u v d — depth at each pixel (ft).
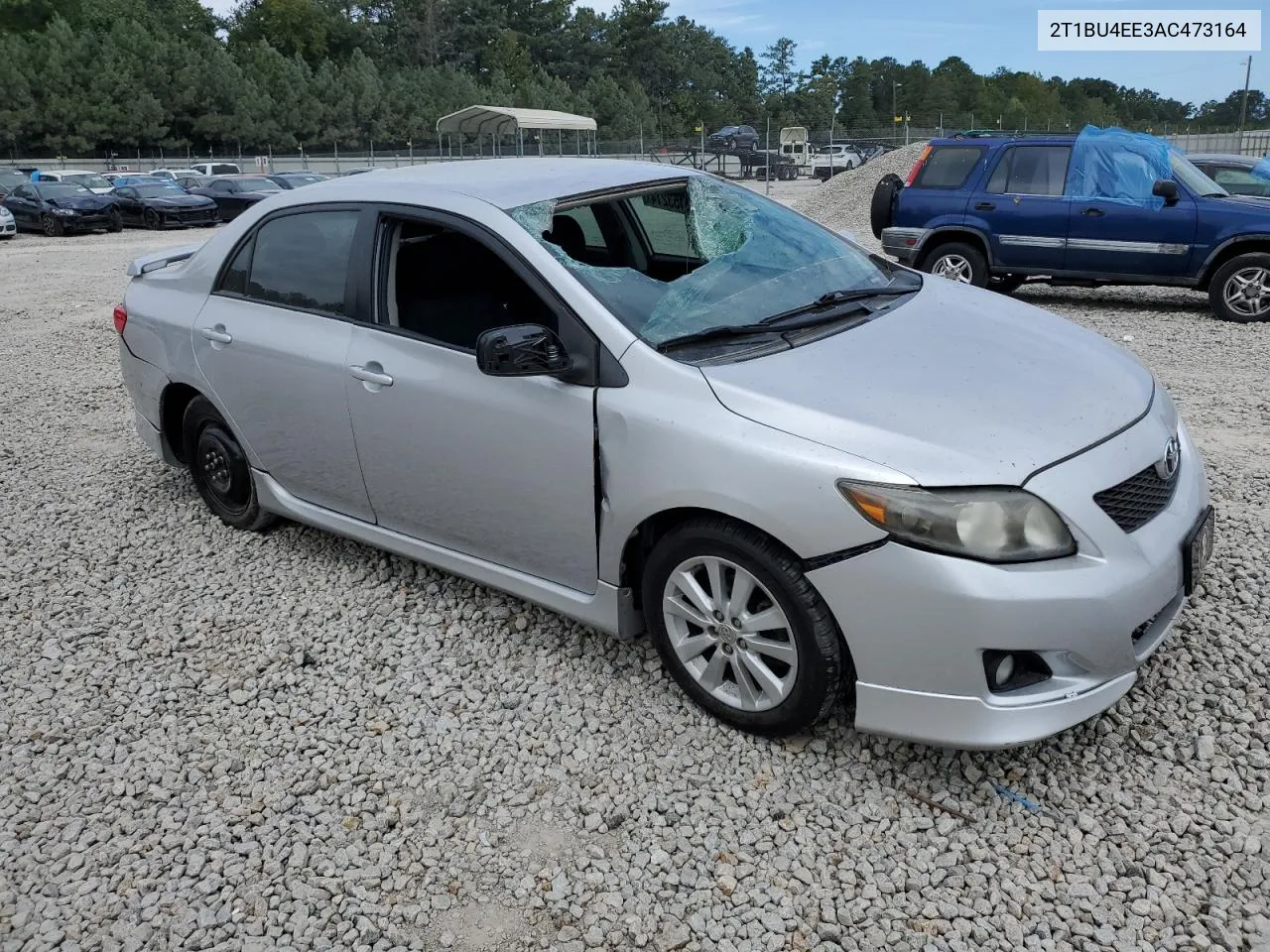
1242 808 9.50
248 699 12.17
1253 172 36.73
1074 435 9.77
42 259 64.08
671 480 10.21
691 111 334.85
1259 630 12.07
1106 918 8.43
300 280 14.28
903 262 37.09
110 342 33.73
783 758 10.50
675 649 11.09
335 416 13.57
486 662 12.62
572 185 13.06
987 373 10.64
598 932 8.61
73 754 11.37
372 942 8.68
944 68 412.98
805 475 9.46
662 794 10.16
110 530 17.28
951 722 9.35
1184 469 10.88
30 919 9.12
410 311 12.85
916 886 8.87
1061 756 10.28
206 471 16.69
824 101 346.74
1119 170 33.04
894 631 9.30
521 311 11.85
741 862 9.27
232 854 9.76
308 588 14.78
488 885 9.23
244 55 275.18
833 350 10.98
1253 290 31.30
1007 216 34.60
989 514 9.02
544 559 11.96
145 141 236.22
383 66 352.28
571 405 11.04
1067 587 8.99
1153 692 11.12
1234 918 8.32
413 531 13.51
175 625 13.99
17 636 13.97
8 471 20.58
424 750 11.07
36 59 230.27
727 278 12.33
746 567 10.10
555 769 10.63
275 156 253.65
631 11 350.64
